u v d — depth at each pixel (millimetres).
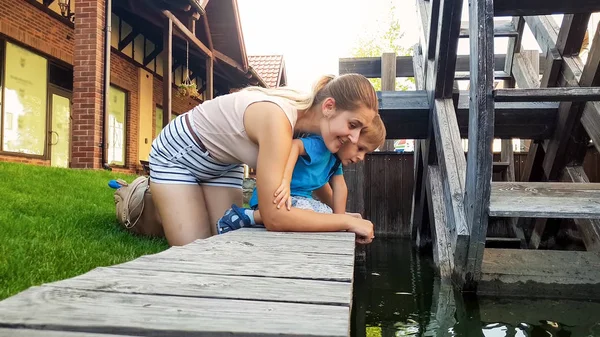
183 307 743
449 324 2195
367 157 6430
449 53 3631
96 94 6848
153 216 3012
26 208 3295
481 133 2584
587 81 3590
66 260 2160
